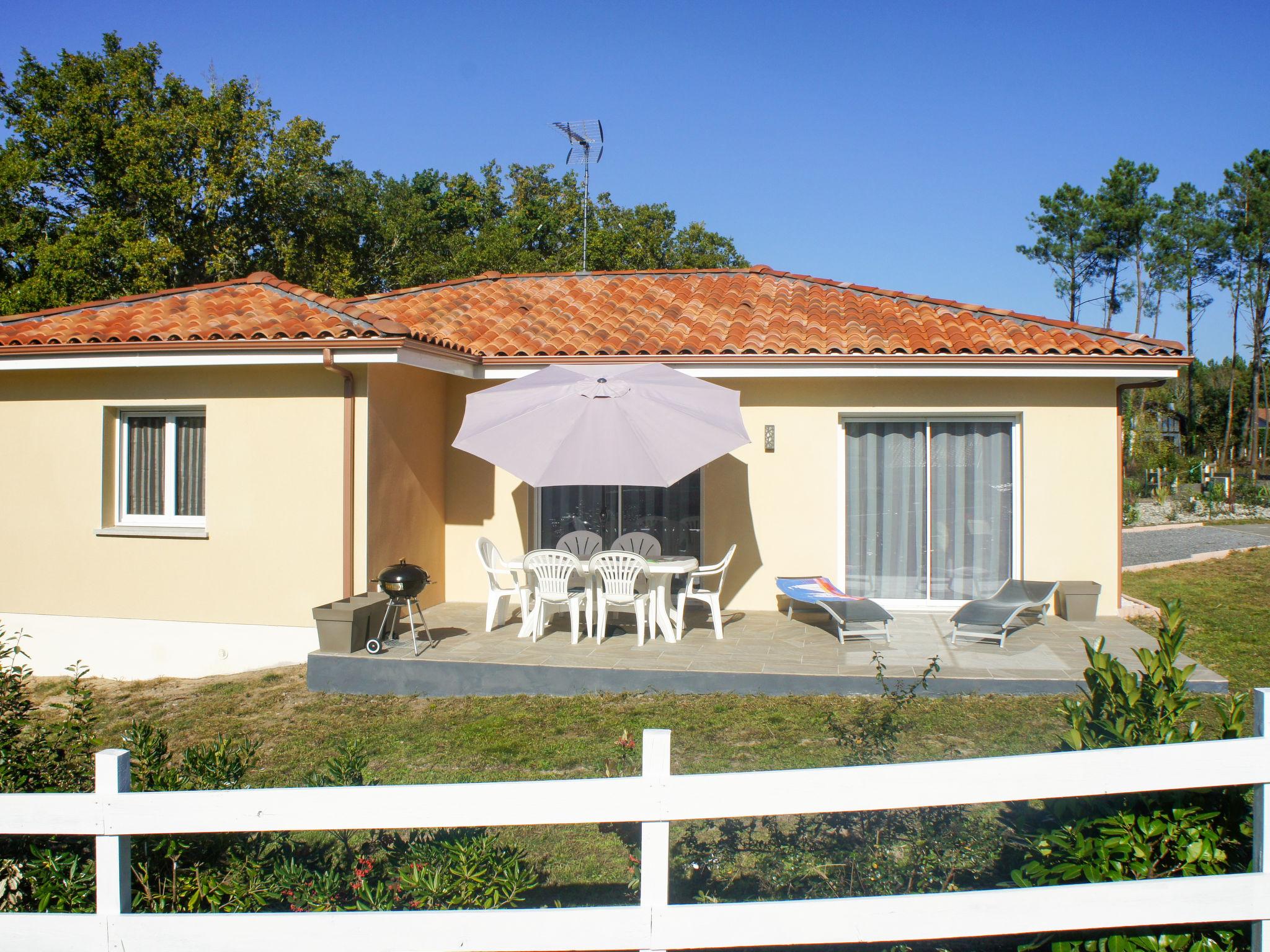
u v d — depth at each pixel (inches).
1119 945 139.2
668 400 411.5
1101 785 132.0
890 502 495.5
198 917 134.4
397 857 177.5
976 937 148.5
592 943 131.8
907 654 393.1
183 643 443.8
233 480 439.8
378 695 381.1
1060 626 448.8
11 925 136.3
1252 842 141.5
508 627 453.1
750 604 502.3
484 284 685.3
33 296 1269.7
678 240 2017.7
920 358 456.8
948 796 132.0
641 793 132.0
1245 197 2384.4
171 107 1464.1
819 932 131.5
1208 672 348.2
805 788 131.6
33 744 195.8
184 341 417.4
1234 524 1213.1
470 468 523.8
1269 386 2561.5
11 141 1445.6
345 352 413.7
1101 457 474.9
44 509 459.2
